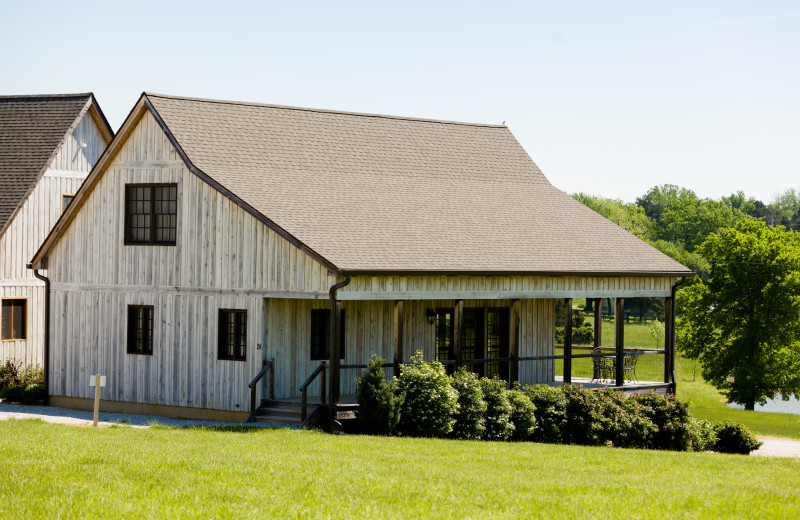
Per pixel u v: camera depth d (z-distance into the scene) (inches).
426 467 711.7
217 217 1096.8
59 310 1227.9
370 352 1147.9
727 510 573.6
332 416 1005.2
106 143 1577.3
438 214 1219.2
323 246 1016.9
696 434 1078.4
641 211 5625.0
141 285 1157.1
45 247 1228.5
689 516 555.2
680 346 2268.7
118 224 1179.3
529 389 1066.7
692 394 2488.9
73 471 641.6
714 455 912.3
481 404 997.2
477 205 1296.8
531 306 1310.3
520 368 1293.1
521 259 1164.5
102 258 1191.6
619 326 1274.6
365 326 1144.8
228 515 534.6
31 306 1454.2
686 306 2256.4
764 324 2142.0
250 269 1067.9
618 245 1330.0
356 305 1136.8
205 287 1104.8
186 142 1133.1
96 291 1195.3
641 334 3732.8
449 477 666.2
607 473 737.6
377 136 1344.7
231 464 680.4
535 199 1393.9
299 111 1300.4
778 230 2317.9
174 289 1130.0
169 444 792.9
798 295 2118.6
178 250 1127.6
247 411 1066.7
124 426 976.9
